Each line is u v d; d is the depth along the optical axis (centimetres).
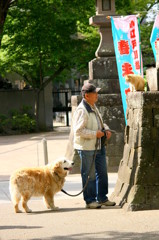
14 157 1831
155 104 835
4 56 3108
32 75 3269
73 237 664
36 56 3103
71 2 2889
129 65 1302
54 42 2955
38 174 891
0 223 793
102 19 1439
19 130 3098
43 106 3219
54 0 2936
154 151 832
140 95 839
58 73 3153
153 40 1305
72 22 2923
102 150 889
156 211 808
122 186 902
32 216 848
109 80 1433
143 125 834
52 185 895
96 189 898
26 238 677
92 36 2959
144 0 2800
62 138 2505
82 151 880
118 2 2778
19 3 2956
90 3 2880
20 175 884
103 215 809
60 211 886
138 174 829
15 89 3288
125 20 1303
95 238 651
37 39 2952
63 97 4147
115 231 688
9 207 963
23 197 885
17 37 3006
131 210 821
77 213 848
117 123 1407
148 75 913
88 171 885
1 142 2500
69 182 1234
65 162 902
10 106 3281
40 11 2908
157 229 687
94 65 1438
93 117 884
